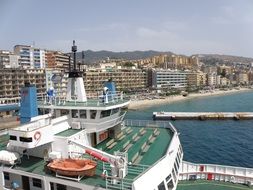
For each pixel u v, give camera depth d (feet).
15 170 68.95
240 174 108.37
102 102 90.12
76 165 63.87
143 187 58.44
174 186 70.95
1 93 463.01
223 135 291.99
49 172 67.00
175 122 395.96
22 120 86.02
